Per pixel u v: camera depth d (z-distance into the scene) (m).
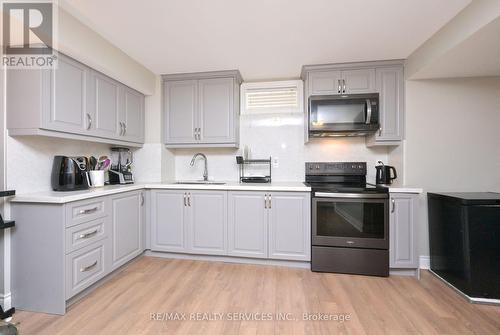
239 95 3.01
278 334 1.49
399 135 2.47
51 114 1.77
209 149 3.19
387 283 2.12
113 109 2.40
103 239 2.05
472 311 1.72
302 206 2.38
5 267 1.72
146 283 2.10
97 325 1.56
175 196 2.62
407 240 2.23
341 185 2.53
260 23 1.85
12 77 1.73
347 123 2.46
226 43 2.15
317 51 2.30
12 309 1.67
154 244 2.67
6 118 1.74
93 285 1.99
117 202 2.22
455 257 1.98
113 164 2.85
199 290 1.99
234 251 2.51
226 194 2.51
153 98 2.94
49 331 1.51
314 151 2.97
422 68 2.17
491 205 1.83
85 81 2.06
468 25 1.63
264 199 2.44
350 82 2.54
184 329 1.53
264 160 2.96
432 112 2.41
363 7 1.66
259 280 2.16
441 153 2.40
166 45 2.19
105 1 1.58
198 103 2.86
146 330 1.52
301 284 2.10
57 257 1.68
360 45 2.18
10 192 1.62
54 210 1.68
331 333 1.50
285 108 2.96
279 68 2.70
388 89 2.49
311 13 1.72
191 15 1.75
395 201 2.24
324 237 2.32
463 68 2.16
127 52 2.33
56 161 2.01
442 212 2.16
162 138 2.96
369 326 1.56
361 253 2.27
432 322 1.60
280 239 2.42
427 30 1.94
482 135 2.36
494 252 1.81
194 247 2.59
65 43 1.71
